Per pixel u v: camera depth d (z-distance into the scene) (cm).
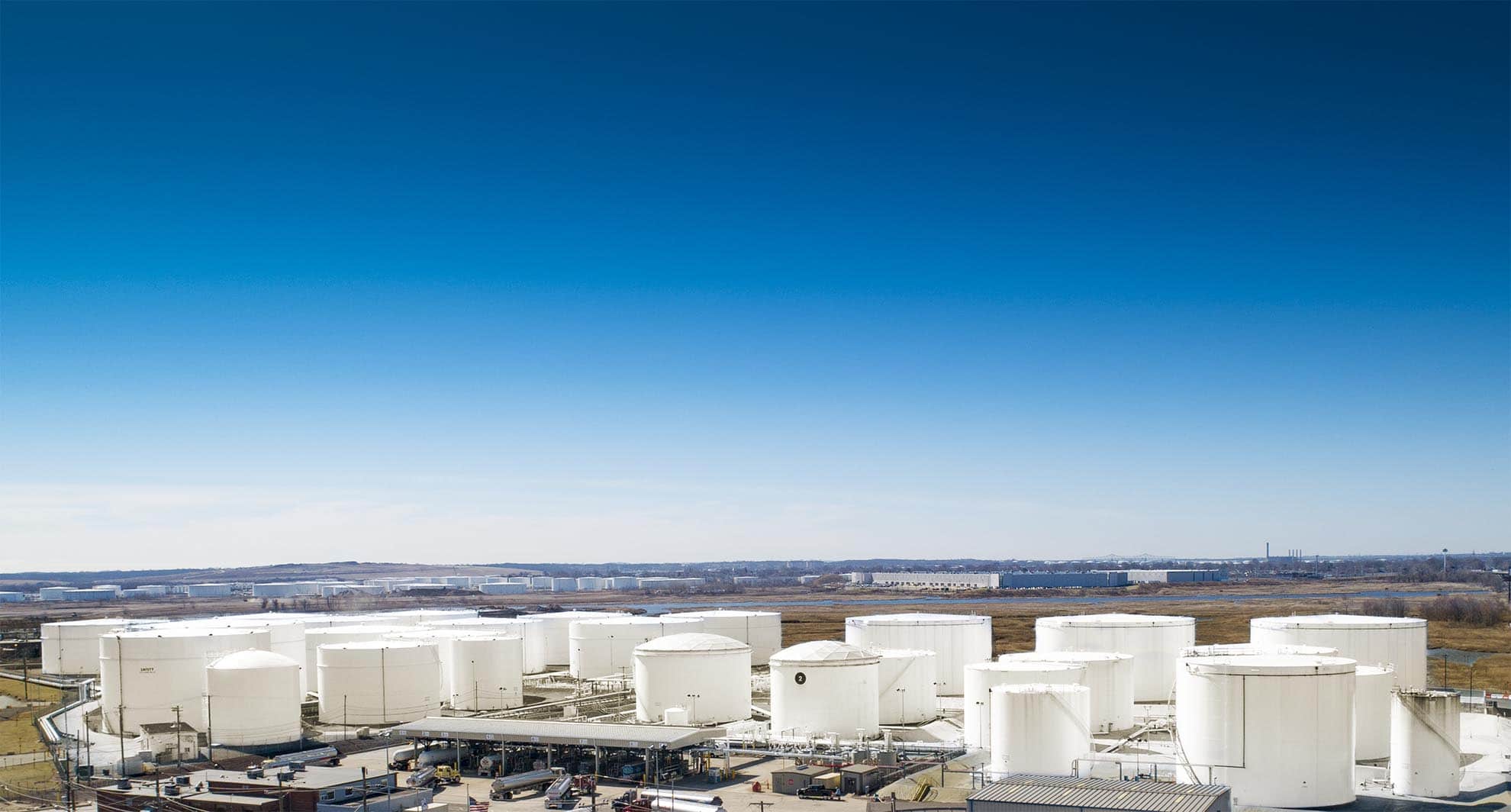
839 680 10938
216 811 8194
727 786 9344
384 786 9012
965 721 10906
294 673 11538
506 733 9919
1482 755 9969
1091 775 8969
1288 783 8450
